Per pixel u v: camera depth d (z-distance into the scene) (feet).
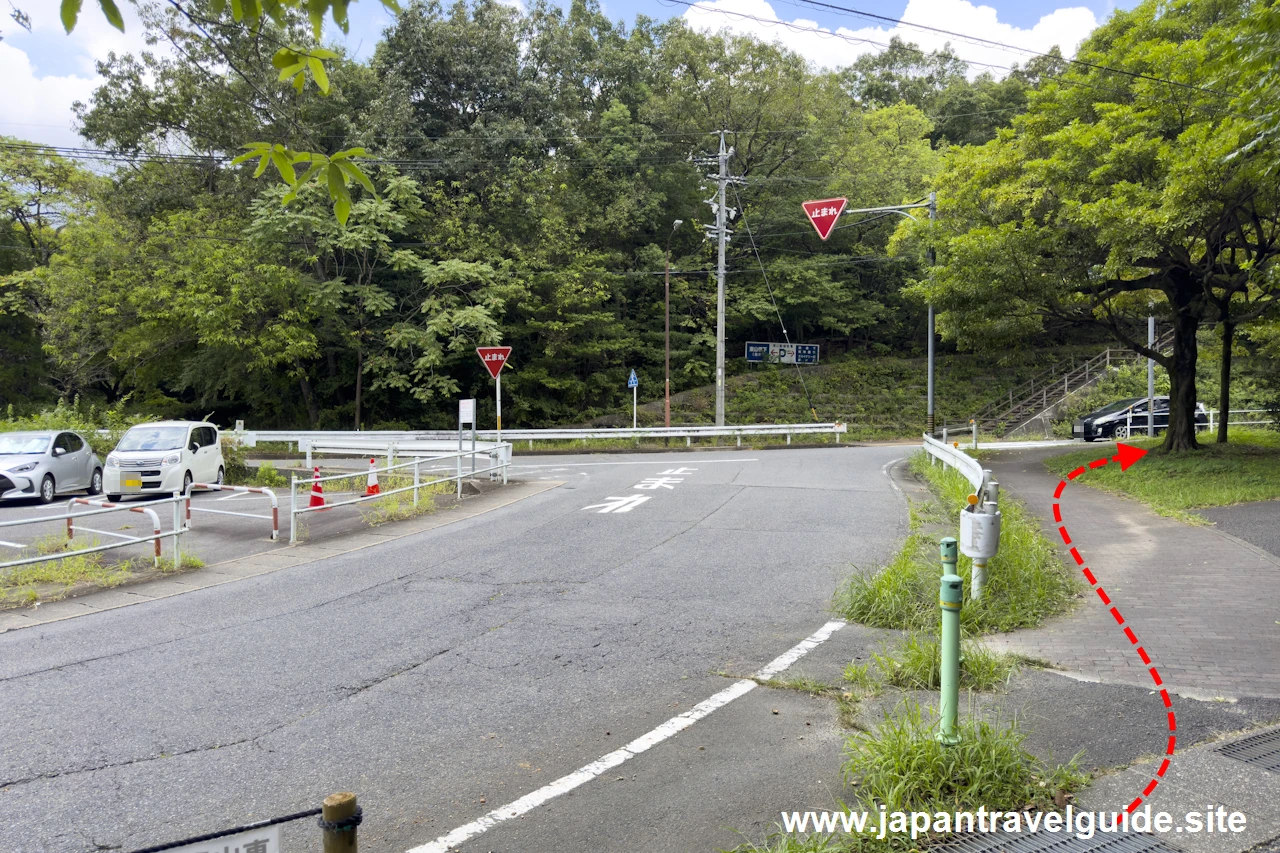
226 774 14.84
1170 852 11.49
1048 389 130.31
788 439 101.76
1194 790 13.21
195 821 13.17
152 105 104.22
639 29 146.92
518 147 112.37
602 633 23.25
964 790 12.82
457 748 15.84
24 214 121.70
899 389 135.33
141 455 55.72
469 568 32.35
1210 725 15.74
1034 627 22.41
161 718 17.57
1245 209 50.21
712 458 80.89
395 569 32.68
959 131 165.37
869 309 141.69
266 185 104.32
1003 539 27.91
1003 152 63.62
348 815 7.63
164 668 21.01
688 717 17.10
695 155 127.54
